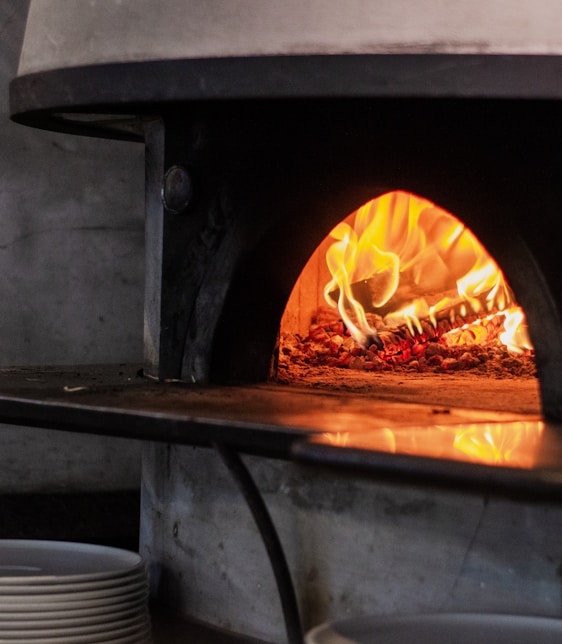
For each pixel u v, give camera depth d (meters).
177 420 1.99
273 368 2.75
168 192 2.70
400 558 2.25
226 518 2.59
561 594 2.01
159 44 2.32
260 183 2.55
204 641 2.51
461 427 1.85
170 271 2.73
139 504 3.59
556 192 2.13
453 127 2.27
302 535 2.42
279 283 2.65
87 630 2.39
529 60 1.99
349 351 3.10
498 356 3.02
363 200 2.50
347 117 2.42
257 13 2.19
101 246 3.61
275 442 1.86
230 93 2.21
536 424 1.97
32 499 3.54
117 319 3.63
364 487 2.31
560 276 2.13
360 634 1.85
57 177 3.58
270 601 2.49
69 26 2.50
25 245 3.57
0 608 2.35
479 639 1.86
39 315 3.59
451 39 2.03
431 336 3.09
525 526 2.06
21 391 2.37
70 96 2.46
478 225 2.25
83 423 2.15
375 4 2.09
